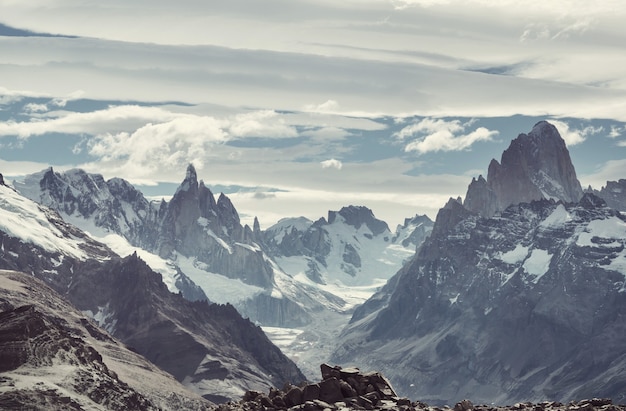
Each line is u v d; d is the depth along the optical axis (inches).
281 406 3919.8
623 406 4030.5
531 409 4077.3
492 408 4131.4
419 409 3833.7
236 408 3868.1
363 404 3826.3
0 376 5565.9
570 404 4109.3
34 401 5438.0
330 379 3924.7
